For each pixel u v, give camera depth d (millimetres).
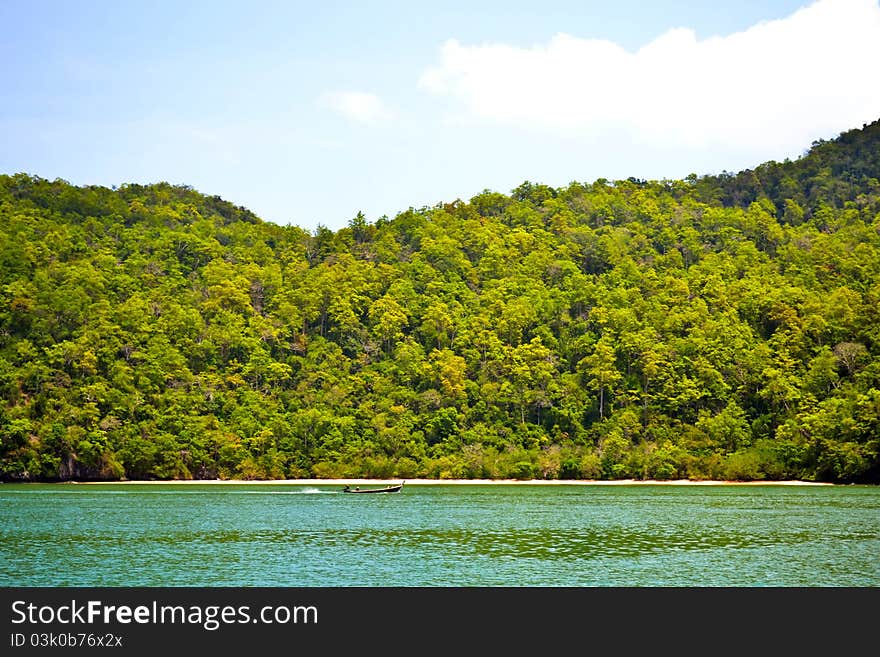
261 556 69375
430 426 175375
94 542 75812
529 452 170375
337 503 115000
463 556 69688
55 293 179125
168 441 157125
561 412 181250
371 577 61812
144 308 189500
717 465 162625
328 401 179625
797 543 76312
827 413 160875
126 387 164875
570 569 64562
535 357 190750
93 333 171875
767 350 184625
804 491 139625
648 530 85000
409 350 194875
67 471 150750
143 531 83125
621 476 165000
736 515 98438
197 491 135875
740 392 182625
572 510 105000
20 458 148250
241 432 165750
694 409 180875
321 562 66938
